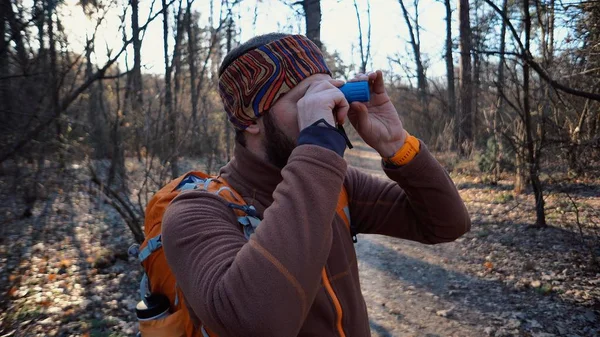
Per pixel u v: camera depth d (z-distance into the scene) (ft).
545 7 16.10
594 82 18.17
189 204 3.54
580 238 17.90
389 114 4.08
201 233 3.27
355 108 3.82
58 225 22.48
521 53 16.92
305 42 3.84
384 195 4.64
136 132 21.22
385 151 4.06
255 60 3.67
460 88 42.93
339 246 4.01
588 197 21.80
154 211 3.96
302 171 3.15
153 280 3.90
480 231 21.30
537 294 14.21
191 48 22.29
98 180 17.75
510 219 22.36
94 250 19.56
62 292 15.20
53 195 26.99
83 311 13.70
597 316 12.37
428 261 18.53
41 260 18.24
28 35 16.08
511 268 16.46
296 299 2.87
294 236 2.96
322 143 3.25
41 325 12.64
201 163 24.47
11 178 19.24
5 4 14.70
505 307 13.65
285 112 3.67
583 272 15.20
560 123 21.57
